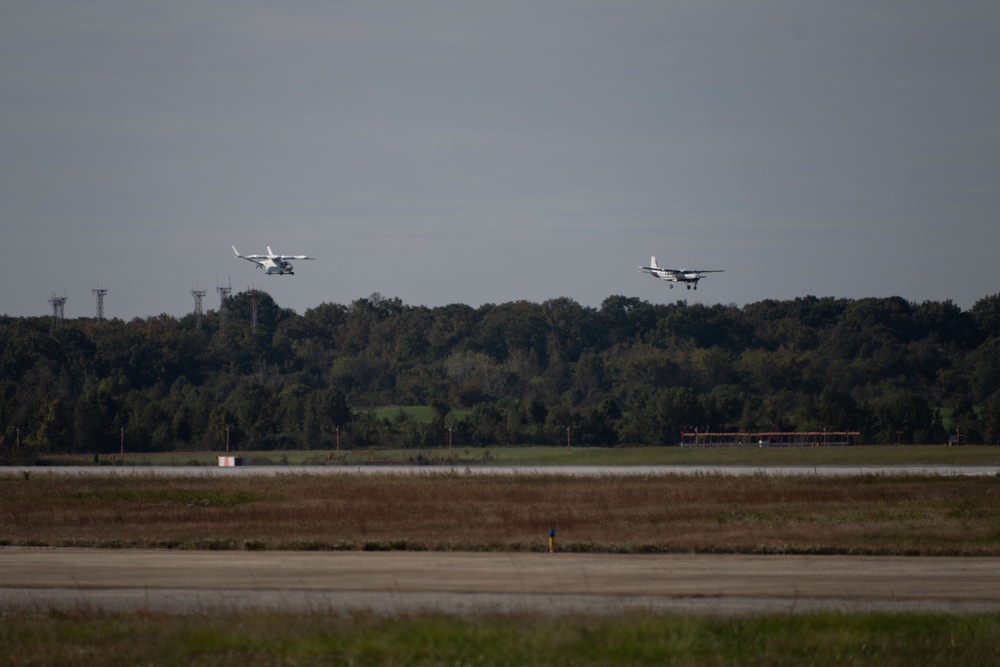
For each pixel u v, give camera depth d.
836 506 191.62
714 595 108.50
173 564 130.00
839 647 83.19
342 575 121.38
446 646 82.94
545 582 116.19
